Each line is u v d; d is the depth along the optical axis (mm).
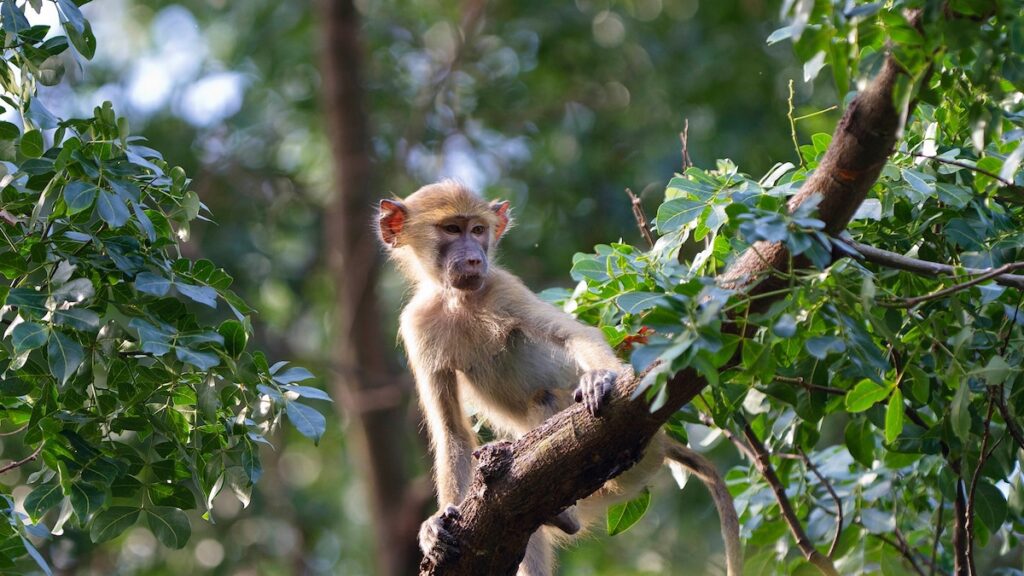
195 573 22047
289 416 8906
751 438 11328
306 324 26688
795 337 8383
